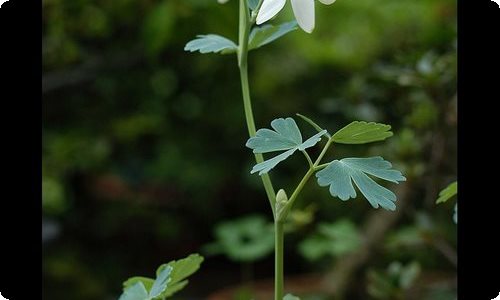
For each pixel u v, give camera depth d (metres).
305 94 1.37
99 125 1.38
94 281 1.34
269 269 1.50
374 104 1.01
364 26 1.31
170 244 1.50
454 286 0.95
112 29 1.29
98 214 1.42
